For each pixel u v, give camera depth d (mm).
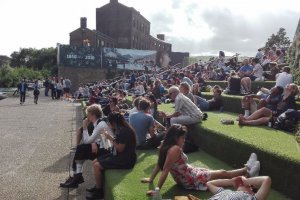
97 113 8344
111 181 6516
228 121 9633
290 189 5551
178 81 21109
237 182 5285
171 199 5566
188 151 8742
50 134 15016
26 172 9180
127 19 68875
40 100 35906
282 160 5727
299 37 17953
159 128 10305
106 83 37438
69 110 25562
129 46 69188
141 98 10203
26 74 64062
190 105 9648
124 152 7375
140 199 5574
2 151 11609
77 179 8031
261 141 7012
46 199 7316
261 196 4855
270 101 10383
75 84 48531
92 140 7988
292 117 8656
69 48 48344
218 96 13883
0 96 38500
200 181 6035
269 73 17672
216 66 29828
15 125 17578
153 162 7914
